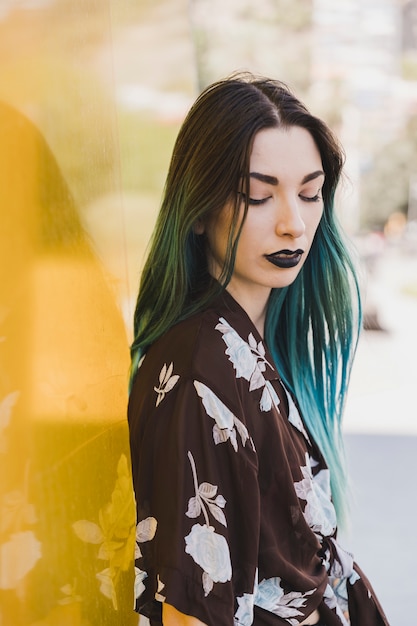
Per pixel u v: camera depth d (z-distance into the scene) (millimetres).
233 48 11672
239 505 1214
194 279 1377
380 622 1515
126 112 1756
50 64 1136
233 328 1325
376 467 5059
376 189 17031
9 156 1010
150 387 1293
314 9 12453
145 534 1245
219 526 1192
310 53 12609
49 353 1131
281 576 1282
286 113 1301
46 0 1119
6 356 1004
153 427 1247
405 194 16969
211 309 1329
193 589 1173
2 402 994
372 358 8398
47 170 1130
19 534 1037
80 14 1277
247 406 1281
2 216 997
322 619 1389
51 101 1142
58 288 1173
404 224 17500
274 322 1530
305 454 1419
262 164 1275
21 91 1046
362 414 6316
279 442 1295
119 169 1593
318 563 1361
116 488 1454
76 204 1259
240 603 1207
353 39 13367
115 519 1437
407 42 14516
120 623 1457
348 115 13680
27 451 1056
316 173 1321
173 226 1351
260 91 1306
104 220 1441
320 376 1572
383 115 15172
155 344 1350
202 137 1297
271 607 1289
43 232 1114
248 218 1292
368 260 12984
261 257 1314
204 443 1213
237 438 1224
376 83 14047
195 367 1242
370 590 1510
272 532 1282
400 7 14219
